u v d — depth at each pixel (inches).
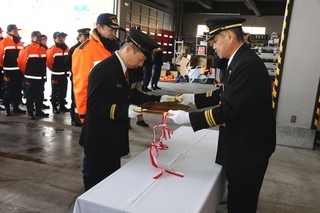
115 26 86.2
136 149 145.9
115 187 49.8
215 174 57.5
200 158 65.7
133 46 61.4
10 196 95.4
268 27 542.3
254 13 543.5
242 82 52.2
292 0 155.1
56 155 132.5
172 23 561.3
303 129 163.5
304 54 158.6
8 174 111.1
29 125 176.2
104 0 345.1
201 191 50.3
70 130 171.0
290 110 165.3
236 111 52.3
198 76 453.7
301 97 162.6
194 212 43.5
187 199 47.2
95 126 66.2
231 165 57.1
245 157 56.2
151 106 65.9
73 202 94.2
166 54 534.6
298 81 161.6
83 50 82.8
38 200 94.3
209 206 51.4
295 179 122.9
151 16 478.6
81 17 359.6
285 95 164.7
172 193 48.9
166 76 458.9
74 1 357.7
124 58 63.2
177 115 56.4
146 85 324.2
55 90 207.3
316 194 111.0
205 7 530.0
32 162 123.4
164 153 67.9
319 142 174.6
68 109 218.7
